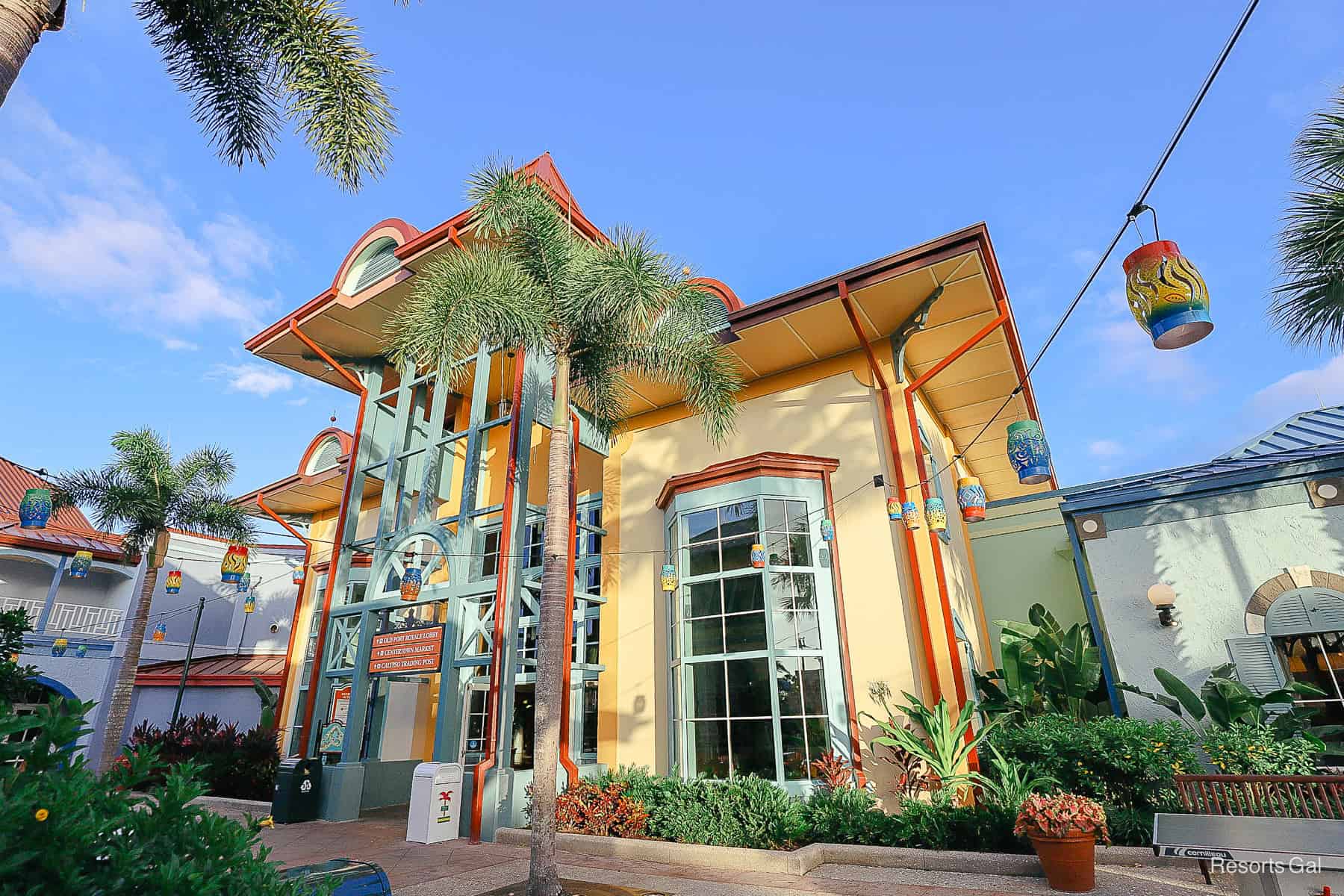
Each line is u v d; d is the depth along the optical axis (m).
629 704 11.14
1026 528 12.99
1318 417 11.16
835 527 10.50
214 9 6.86
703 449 12.23
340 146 7.19
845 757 9.11
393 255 13.37
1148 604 8.91
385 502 12.81
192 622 21.80
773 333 10.80
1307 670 8.08
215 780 13.36
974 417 13.41
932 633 9.27
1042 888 5.94
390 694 13.83
